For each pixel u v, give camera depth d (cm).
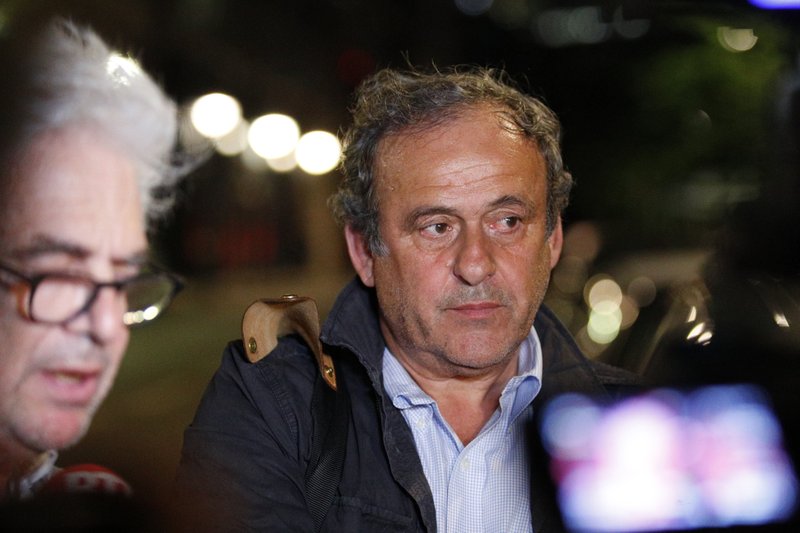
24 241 138
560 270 905
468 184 212
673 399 214
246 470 208
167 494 165
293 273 2209
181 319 1436
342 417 215
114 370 150
